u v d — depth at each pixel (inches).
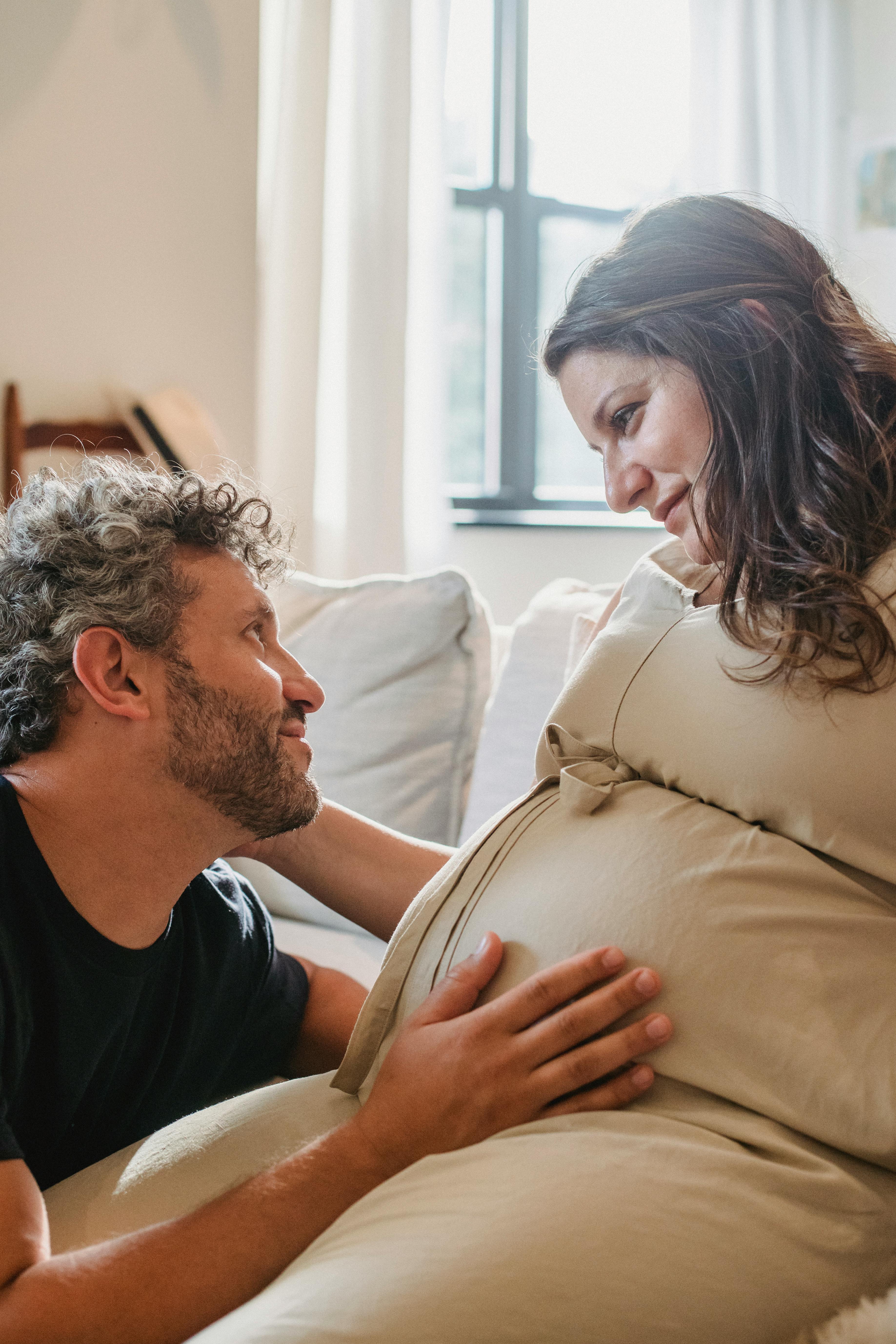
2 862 31.6
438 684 63.3
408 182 134.2
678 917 29.2
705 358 33.5
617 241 37.0
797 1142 27.5
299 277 128.0
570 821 32.9
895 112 164.6
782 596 31.1
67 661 31.9
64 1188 32.3
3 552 34.0
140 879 32.9
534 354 39.7
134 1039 35.5
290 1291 25.0
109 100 105.8
